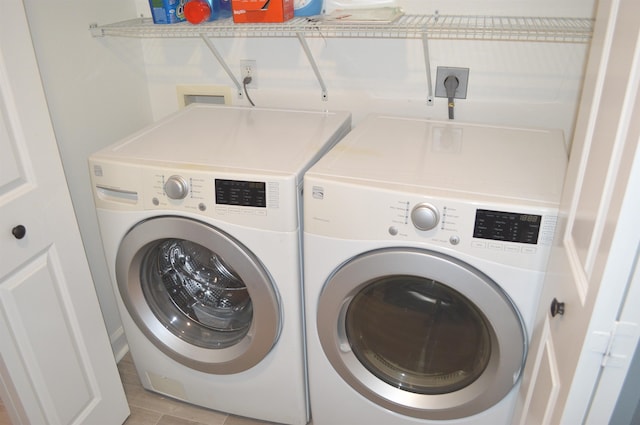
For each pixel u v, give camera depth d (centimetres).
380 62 179
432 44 171
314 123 171
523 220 113
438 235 120
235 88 201
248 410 171
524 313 122
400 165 134
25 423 139
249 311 158
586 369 80
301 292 146
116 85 191
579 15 154
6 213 122
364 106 188
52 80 162
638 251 68
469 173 129
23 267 129
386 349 148
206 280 161
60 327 143
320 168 133
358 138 155
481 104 175
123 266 154
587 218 87
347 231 128
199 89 204
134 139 159
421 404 143
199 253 156
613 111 78
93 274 190
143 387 190
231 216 135
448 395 141
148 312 163
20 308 129
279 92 196
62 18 163
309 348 150
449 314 136
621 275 71
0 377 132
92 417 161
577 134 103
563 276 98
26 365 134
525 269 117
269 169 134
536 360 115
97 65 180
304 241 135
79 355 152
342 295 134
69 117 171
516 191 119
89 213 185
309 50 180
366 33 171
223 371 162
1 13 116
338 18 156
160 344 165
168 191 136
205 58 198
